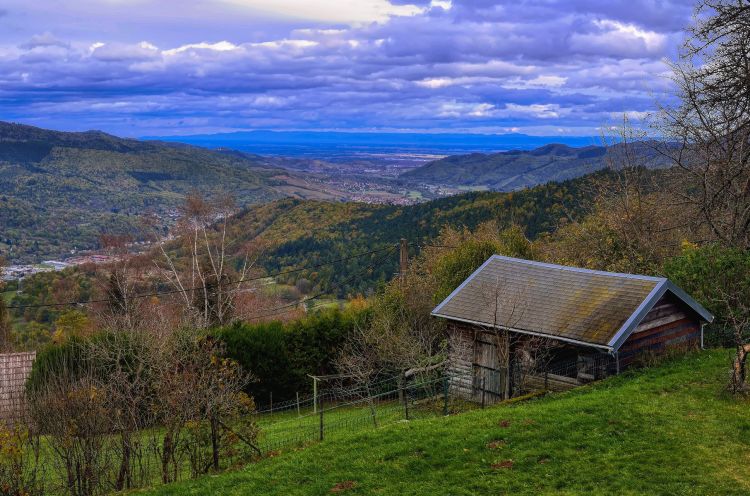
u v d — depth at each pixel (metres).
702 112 28.56
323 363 31.23
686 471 12.06
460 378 23.19
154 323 31.25
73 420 14.67
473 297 22.81
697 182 31.23
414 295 32.72
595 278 21.75
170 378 16.11
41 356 25.45
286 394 30.62
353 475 13.62
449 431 15.16
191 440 15.92
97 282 54.62
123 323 32.94
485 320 21.50
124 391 17.45
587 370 19.95
